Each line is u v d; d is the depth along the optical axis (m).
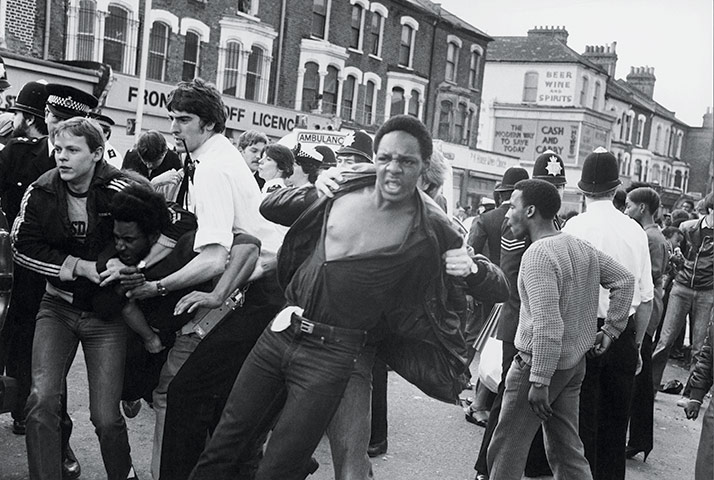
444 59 36.22
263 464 3.32
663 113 60.97
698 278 8.73
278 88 26.75
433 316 3.33
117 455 3.99
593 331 4.24
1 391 4.01
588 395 4.82
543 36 50.84
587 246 4.26
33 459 3.76
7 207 5.06
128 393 4.34
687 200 17.53
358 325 3.28
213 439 3.49
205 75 24.14
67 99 4.92
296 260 3.47
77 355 7.44
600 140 50.62
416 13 33.91
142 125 20.03
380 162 3.13
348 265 3.22
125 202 3.77
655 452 6.59
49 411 3.82
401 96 33.34
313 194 3.54
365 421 3.41
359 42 30.69
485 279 3.45
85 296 3.87
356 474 3.37
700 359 4.60
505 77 50.25
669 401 8.72
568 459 4.26
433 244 3.22
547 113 48.84
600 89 51.28
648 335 6.18
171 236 3.95
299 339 3.30
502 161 38.34
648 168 57.22
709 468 3.81
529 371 4.14
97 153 3.96
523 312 4.18
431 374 3.45
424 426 6.47
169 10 22.67
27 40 19.16
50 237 3.95
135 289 3.84
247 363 3.47
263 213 3.67
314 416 3.26
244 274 3.95
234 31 24.70
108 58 21.25
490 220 7.11
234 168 4.03
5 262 4.12
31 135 5.28
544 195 4.23
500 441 4.26
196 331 4.03
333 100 29.48
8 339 4.96
